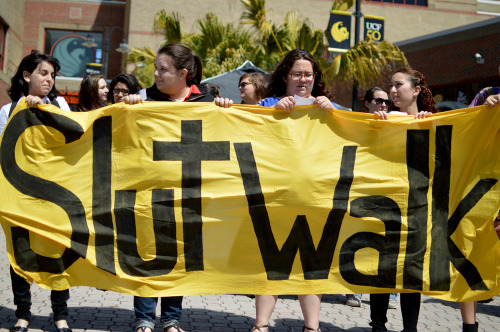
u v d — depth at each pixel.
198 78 4.26
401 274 4.00
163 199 3.94
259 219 3.95
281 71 4.16
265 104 4.20
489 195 4.03
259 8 16.47
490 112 4.00
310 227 3.97
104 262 3.91
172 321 3.93
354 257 3.99
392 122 4.04
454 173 4.05
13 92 4.21
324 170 3.98
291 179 3.96
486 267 4.01
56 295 4.06
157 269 3.91
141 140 3.97
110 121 4.00
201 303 5.43
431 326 4.91
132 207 3.94
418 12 24.80
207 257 3.93
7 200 3.91
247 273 3.93
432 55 18.14
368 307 5.59
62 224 3.92
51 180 3.95
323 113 4.02
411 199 4.04
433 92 18.25
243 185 3.96
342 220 3.99
